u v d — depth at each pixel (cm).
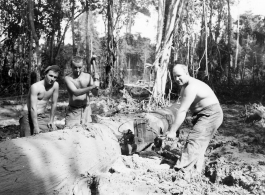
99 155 432
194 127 461
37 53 1688
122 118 629
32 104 499
